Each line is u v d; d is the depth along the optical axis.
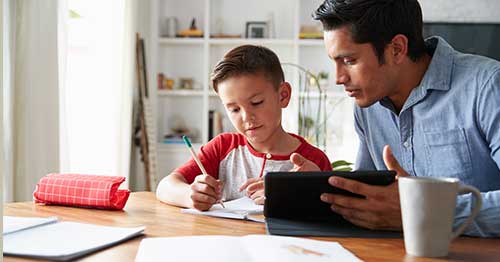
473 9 4.47
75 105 3.46
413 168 1.39
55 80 2.72
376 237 0.91
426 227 0.78
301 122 4.40
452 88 1.27
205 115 4.44
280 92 1.50
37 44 2.60
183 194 1.24
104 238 0.84
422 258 0.78
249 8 4.60
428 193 0.77
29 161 2.56
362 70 1.21
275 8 4.59
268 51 1.47
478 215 0.92
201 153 1.57
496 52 4.46
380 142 1.48
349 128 4.54
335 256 0.74
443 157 1.30
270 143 1.54
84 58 3.53
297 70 4.48
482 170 1.27
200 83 4.61
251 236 0.84
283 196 1.03
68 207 1.20
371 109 1.47
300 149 1.55
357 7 1.17
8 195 2.49
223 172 1.57
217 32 4.55
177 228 0.99
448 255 0.80
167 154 4.45
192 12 4.64
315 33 4.42
